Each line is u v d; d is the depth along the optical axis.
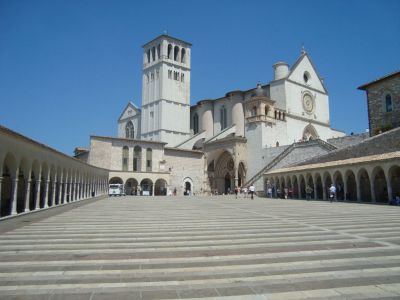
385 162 33.00
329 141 62.53
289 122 75.94
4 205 33.91
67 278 7.84
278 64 81.25
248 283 7.48
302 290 7.00
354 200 42.25
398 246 11.24
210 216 21.91
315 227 16.08
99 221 18.92
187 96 99.56
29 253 10.45
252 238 13.10
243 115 84.62
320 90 85.38
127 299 6.47
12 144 21.73
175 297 6.59
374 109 52.78
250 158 72.38
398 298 6.51
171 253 10.44
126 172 70.56
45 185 29.58
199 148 86.38
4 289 7.06
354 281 7.57
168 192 73.31
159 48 99.56
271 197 55.34
